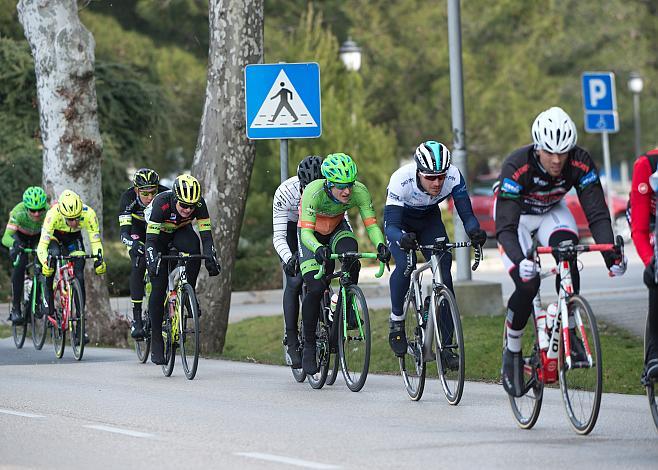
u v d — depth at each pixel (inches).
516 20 4643.2
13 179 2620.6
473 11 4473.4
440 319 1043.3
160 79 3376.0
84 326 1518.2
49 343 1782.7
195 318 1273.4
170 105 3004.4
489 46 4473.4
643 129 5659.5
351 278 1186.0
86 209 1561.3
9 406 1077.1
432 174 1026.1
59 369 1414.9
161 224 1299.2
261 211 2920.8
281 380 1274.6
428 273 2628.0
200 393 1160.8
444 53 4242.1
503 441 858.1
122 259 2578.7
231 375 1330.0
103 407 1060.5
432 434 892.0
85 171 1846.7
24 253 1723.7
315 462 783.7
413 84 4288.9
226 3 1592.0
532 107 4510.3
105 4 3385.8
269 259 2576.3
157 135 2992.1
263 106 1424.7
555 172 861.8
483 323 1547.7
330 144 2938.0
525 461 780.6
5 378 1317.7
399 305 1093.8
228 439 879.7
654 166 824.3
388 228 1094.4
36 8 1822.1
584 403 871.1
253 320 1964.8
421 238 1133.1
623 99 5600.4
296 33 3543.3
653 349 834.8
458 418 973.2
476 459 789.2
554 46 5310.0
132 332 1443.2
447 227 3139.8
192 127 3511.3
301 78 1429.6
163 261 1318.9
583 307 855.1
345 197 1115.9
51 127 1835.6
